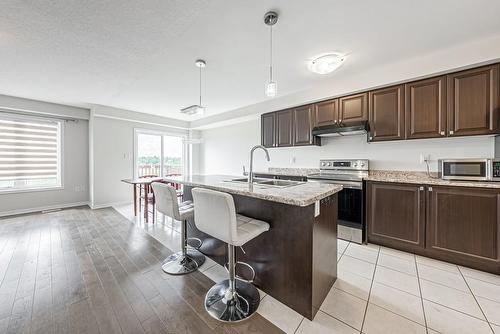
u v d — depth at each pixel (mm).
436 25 1837
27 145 4234
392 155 2992
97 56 2393
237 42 2117
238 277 1930
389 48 2213
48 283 1856
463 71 2227
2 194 3951
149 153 5672
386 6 1620
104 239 2896
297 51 2289
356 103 2980
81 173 4840
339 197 2883
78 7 1612
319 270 1530
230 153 5699
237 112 4727
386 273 2012
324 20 1783
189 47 2211
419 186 2314
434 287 1791
